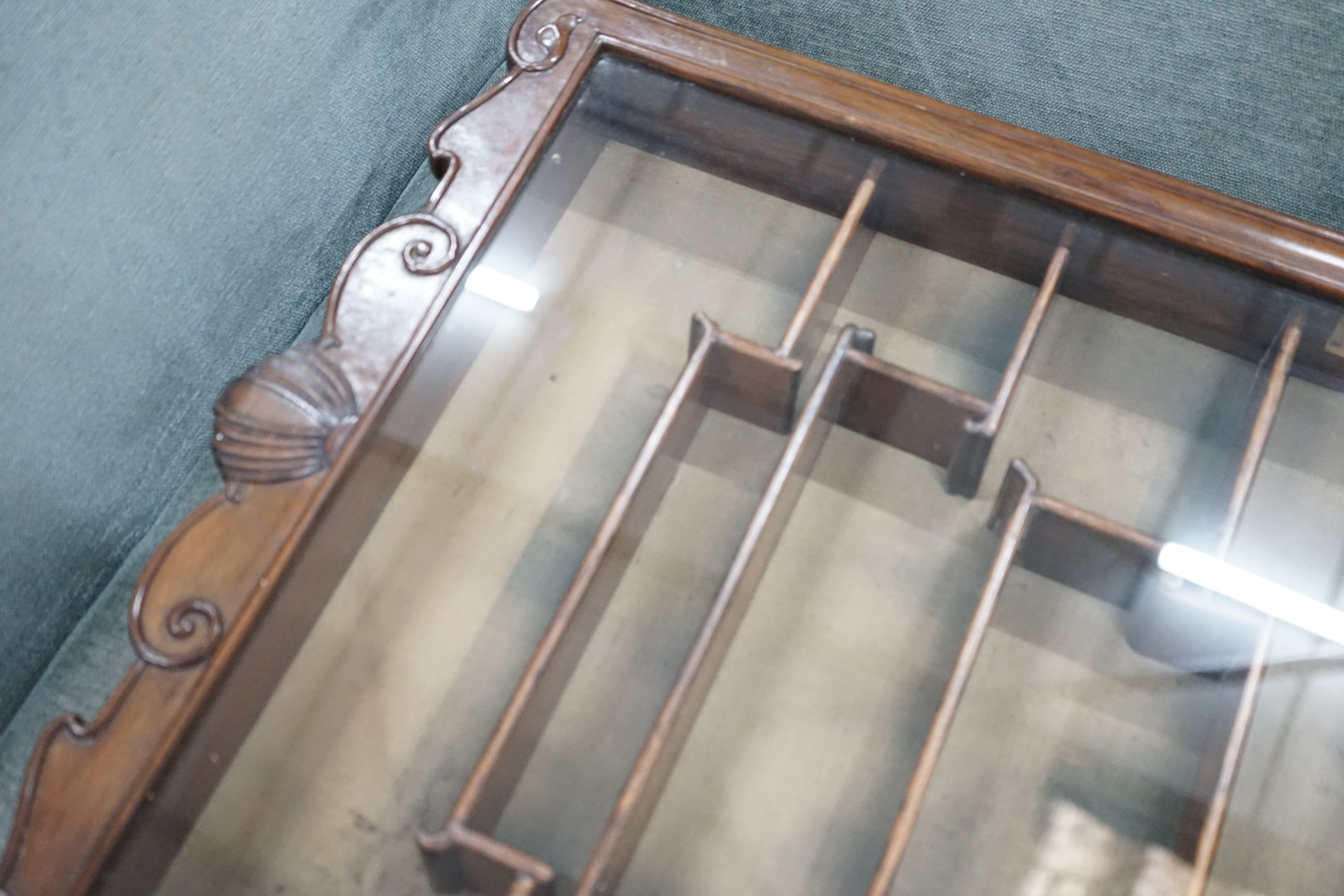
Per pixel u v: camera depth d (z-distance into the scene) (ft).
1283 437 3.94
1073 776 3.47
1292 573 3.68
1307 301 3.77
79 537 3.71
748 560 3.35
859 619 3.63
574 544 3.67
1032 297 4.11
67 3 3.91
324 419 3.42
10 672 3.57
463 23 4.70
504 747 3.09
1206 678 3.61
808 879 3.30
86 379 3.74
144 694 3.10
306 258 4.24
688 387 3.56
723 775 3.41
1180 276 3.88
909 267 4.15
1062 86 4.92
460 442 3.79
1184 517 3.75
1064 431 3.91
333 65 4.33
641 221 4.12
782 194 4.17
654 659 3.51
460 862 3.08
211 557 3.25
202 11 4.10
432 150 3.84
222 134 4.06
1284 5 4.90
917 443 3.82
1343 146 4.80
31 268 3.69
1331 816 3.48
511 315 3.92
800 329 3.64
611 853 3.00
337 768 3.35
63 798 2.99
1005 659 3.61
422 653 3.51
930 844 3.36
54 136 3.81
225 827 3.24
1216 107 4.86
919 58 4.99
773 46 4.19
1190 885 3.15
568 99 3.92
